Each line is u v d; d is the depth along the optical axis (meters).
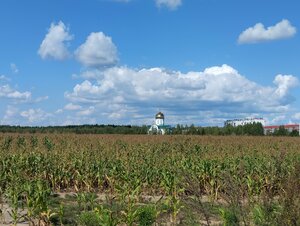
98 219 11.18
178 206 12.37
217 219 10.84
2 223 13.15
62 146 35.69
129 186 16.39
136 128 88.12
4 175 18.55
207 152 35.34
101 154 27.92
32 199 12.35
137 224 11.95
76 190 18.94
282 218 6.85
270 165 18.45
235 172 19.55
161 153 33.53
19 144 38.38
